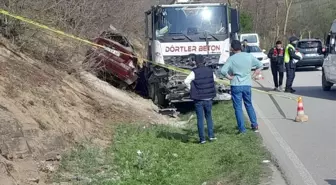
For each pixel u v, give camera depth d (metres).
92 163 7.62
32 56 10.77
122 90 14.82
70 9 12.16
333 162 8.12
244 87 10.19
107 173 7.38
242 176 7.30
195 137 10.16
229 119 11.73
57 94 9.59
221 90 13.70
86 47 12.96
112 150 8.54
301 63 27.84
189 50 13.95
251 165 7.78
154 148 9.02
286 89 18.08
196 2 14.72
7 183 6.06
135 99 14.13
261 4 62.12
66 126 8.52
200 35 14.01
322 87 18.81
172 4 14.16
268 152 8.59
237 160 8.14
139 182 7.22
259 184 6.98
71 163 7.44
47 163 7.18
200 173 7.76
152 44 14.22
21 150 6.97
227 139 9.77
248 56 10.19
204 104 9.65
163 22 14.01
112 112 10.89
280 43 18.34
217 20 14.16
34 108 8.23
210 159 8.52
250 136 9.85
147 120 11.45
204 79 9.64
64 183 6.72
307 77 24.30
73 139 8.30
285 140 9.83
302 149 9.05
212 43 14.01
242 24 52.22
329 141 9.70
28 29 10.91
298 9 70.06
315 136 10.19
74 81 11.26
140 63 16.08
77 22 12.52
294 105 14.60
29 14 10.93
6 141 6.84
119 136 9.45
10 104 7.79
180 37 13.95
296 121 11.88
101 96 11.84
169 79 13.77
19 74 9.15
